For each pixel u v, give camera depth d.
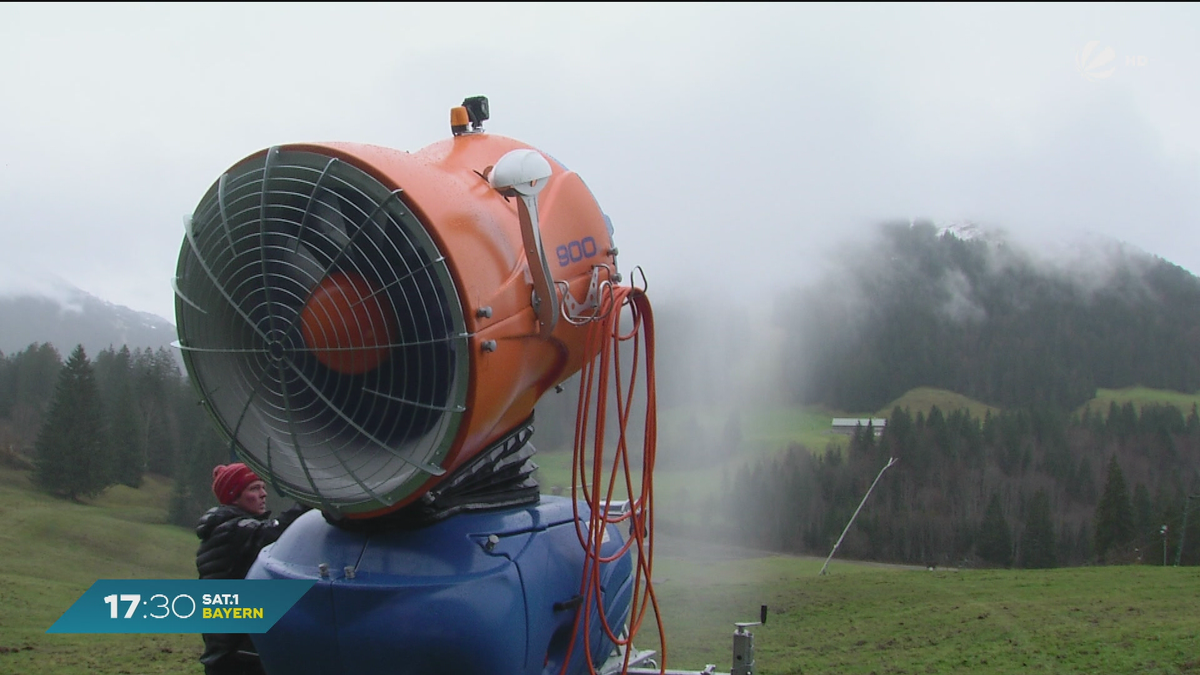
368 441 3.01
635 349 3.84
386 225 2.85
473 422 2.85
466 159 3.50
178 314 3.24
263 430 3.12
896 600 11.40
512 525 3.38
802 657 8.92
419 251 2.81
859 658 8.73
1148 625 8.87
